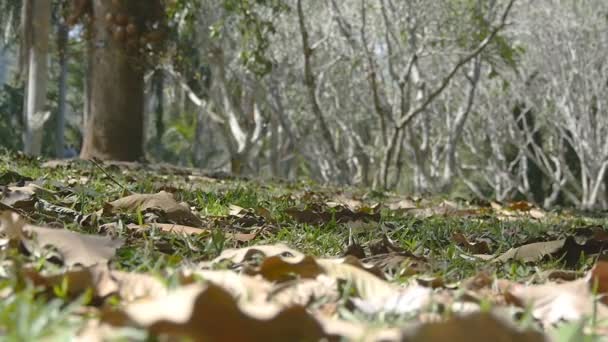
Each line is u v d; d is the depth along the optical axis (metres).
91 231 3.59
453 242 4.06
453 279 2.79
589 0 36.19
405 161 43.94
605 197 38.66
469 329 1.35
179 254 3.01
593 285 2.46
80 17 15.56
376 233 4.32
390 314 1.95
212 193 6.13
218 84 28.83
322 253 3.50
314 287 2.15
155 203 4.37
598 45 36.69
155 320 1.40
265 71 19.03
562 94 38.00
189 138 36.50
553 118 40.25
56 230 2.66
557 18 36.25
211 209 5.21
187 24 18.55
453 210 7.71
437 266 3.06
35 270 2.07
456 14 24.22
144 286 2.05
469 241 4.43
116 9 15.05
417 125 37.78
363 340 1.53
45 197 4.76
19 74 20.34
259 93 29.84
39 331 1.47
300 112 37.00
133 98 15.20
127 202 4.40
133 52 15.03
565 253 3.58
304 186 11.40
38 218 3.80
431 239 4.28
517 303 2.25
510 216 8.12
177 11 18.42
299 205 5.80
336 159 23.31
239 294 2.06
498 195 43.81
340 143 41.19
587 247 3.77
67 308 1.80
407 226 4.96
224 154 45.06
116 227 3.66
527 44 36.56
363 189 12.41
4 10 26.12
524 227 5.88
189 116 39.34
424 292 2.14
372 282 2.26
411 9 24.45
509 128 41.38
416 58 23.41
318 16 32.75
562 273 2.90
